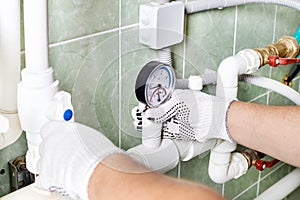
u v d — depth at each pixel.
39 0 0.60
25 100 0.63
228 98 0.88
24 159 0.75
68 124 0.60
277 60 0.96
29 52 0.62
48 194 0.68
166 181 0.44
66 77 0.78
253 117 0.84
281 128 0.82
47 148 0.58
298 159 0.83
